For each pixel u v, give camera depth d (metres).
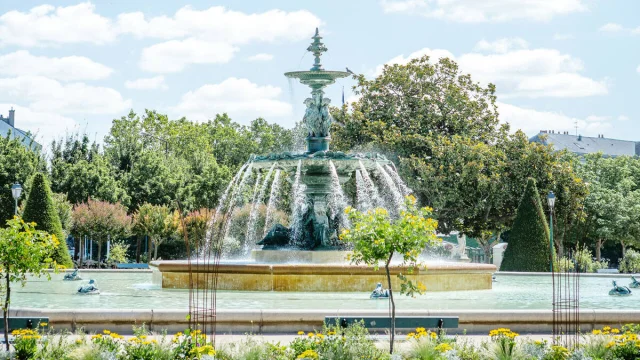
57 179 52.22
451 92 47.09
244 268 21.30
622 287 22.62
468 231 47.75
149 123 91.50
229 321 14.56
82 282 25.20
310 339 12.43
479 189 44.28
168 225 47.47
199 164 64.25
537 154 45.19
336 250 23.62
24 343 11.29
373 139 45.78
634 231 53.84
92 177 52.47
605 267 43.56
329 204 25.06
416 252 13.02
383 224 12.98
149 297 19.72
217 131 95.06
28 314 14.46
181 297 19.64
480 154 44.19
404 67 48.09
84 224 45.72
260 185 51.53
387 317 13.82
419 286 12.95
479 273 23.20
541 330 15.05
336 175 24.62
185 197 55.91
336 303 18.16
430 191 44.06
